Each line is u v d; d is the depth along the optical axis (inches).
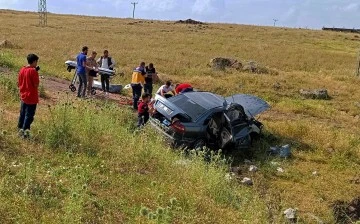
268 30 3472.0
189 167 374.6
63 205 259.8
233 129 507.5
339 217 385.1
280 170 468.1
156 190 309.4
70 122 398.0
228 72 1134.4
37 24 2551.7
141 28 2822.3
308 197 406.6
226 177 387.5
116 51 1437.0
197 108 492.1
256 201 344.8
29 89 364.8
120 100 668.1
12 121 414.3
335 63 1669.5
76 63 676.1
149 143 404.2
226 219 283.9
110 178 323.9
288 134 594.2
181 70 1101.7
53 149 357.1
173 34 2490.2
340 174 476.4
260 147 538.9
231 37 2603.3
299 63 1572.3
